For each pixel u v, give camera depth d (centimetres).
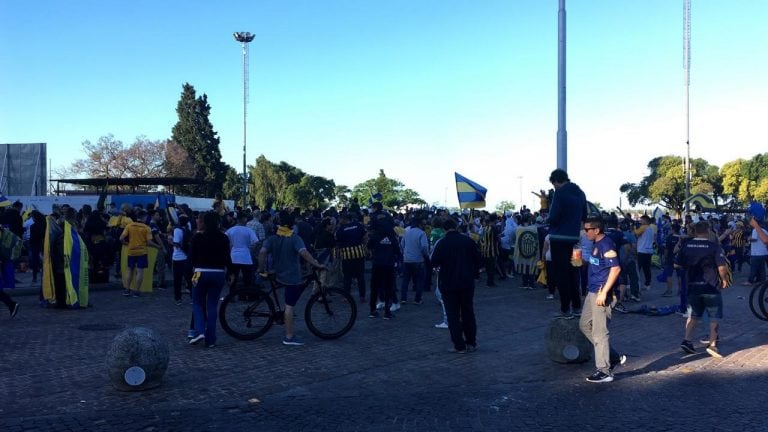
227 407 607
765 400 627
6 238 1062
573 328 771
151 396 640
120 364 646
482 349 871
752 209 1641
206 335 868
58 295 1187
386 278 1130
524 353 846
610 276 688
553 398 639
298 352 847
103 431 538
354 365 778
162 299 1333
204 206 3612
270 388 674
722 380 705
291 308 896
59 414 581
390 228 1135
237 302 921
